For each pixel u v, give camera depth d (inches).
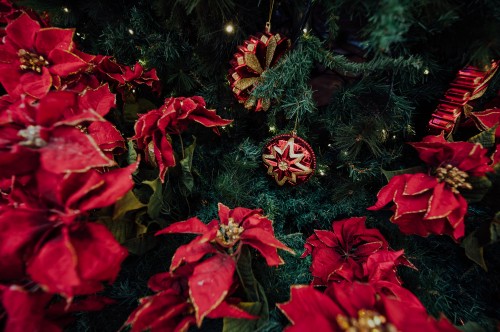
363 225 18.6
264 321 14.3
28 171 12.5
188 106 16.8
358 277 16.3
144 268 17.9
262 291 14.5
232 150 23.0
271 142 20.1
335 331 11.8
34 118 12.7
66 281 10.9
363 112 19.2
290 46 19.1
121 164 19.5
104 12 21.9
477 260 15.3
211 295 12.9
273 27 24.1
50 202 12.2
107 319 16.1
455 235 14.4
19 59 15.5
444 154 14.8
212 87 22.1
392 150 20.9
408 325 10.8
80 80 17.3
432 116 17.8
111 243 12.2
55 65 15.5
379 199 15.8
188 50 21.5
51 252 11.3
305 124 21.9
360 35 14.7
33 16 19.4
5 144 12.2
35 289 12.0
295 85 19.1
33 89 14.9
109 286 17.3
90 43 24.0
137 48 21.6
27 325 11.8
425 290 17.5
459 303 17.8
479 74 16.3
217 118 17.2
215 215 20.1
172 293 13.7
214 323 15.9
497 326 16.4
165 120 15.7
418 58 15.1
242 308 13.9
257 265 17.4
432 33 14.0
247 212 16.9
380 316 11.6
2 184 13.7
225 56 21.6
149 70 21.6
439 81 19.3
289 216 22.6
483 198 15.1
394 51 15.8
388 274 16.0
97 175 12.5
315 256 18.0
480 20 13.5
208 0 17.1
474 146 13.8
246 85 18.6
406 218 15.3
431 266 19.2
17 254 11.8
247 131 24.1
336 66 17.8
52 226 12.1
